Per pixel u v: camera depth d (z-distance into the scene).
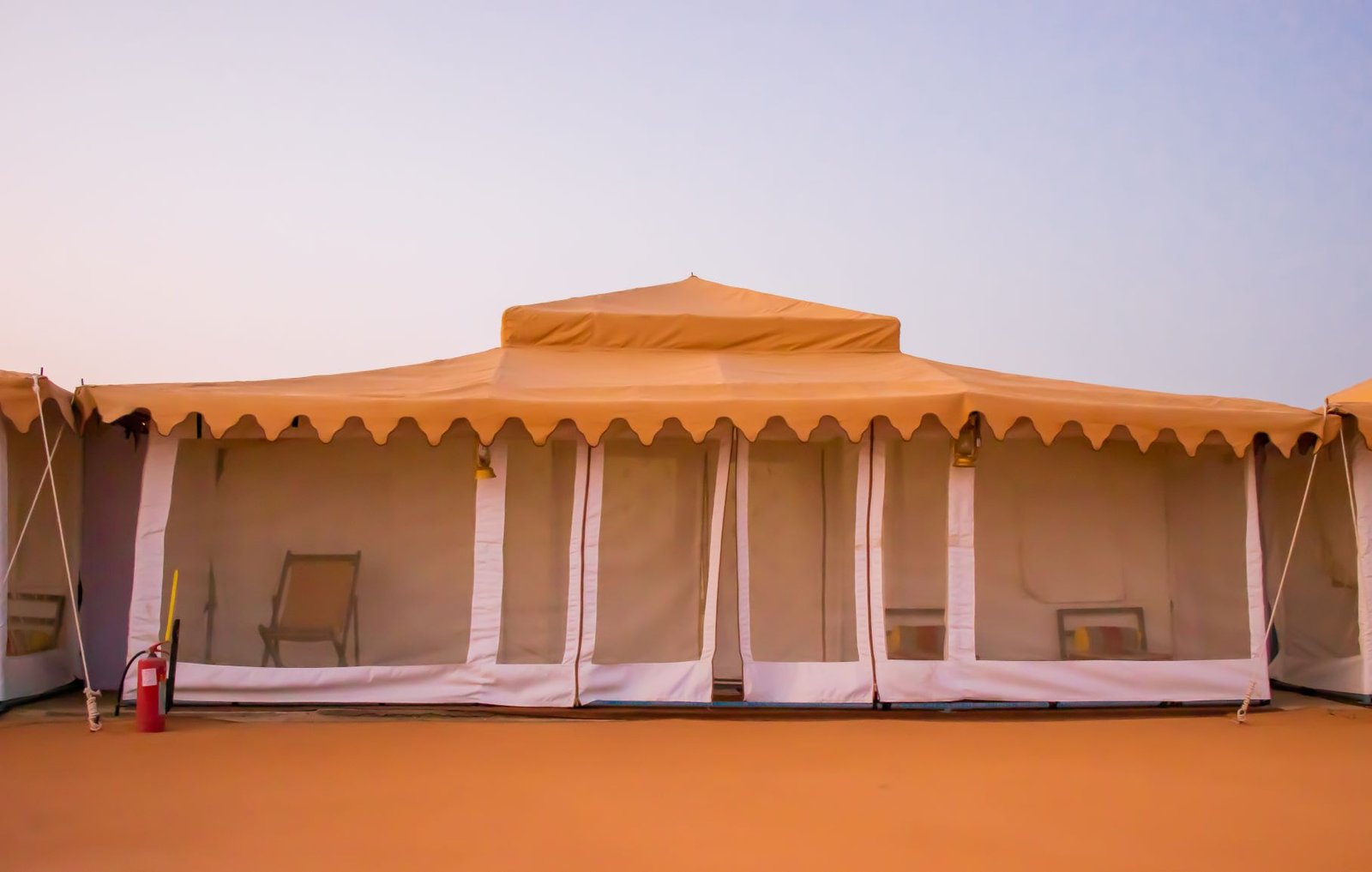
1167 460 7.45
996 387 6.99
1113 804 4.50
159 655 6.52
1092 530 7.33
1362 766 5.31
